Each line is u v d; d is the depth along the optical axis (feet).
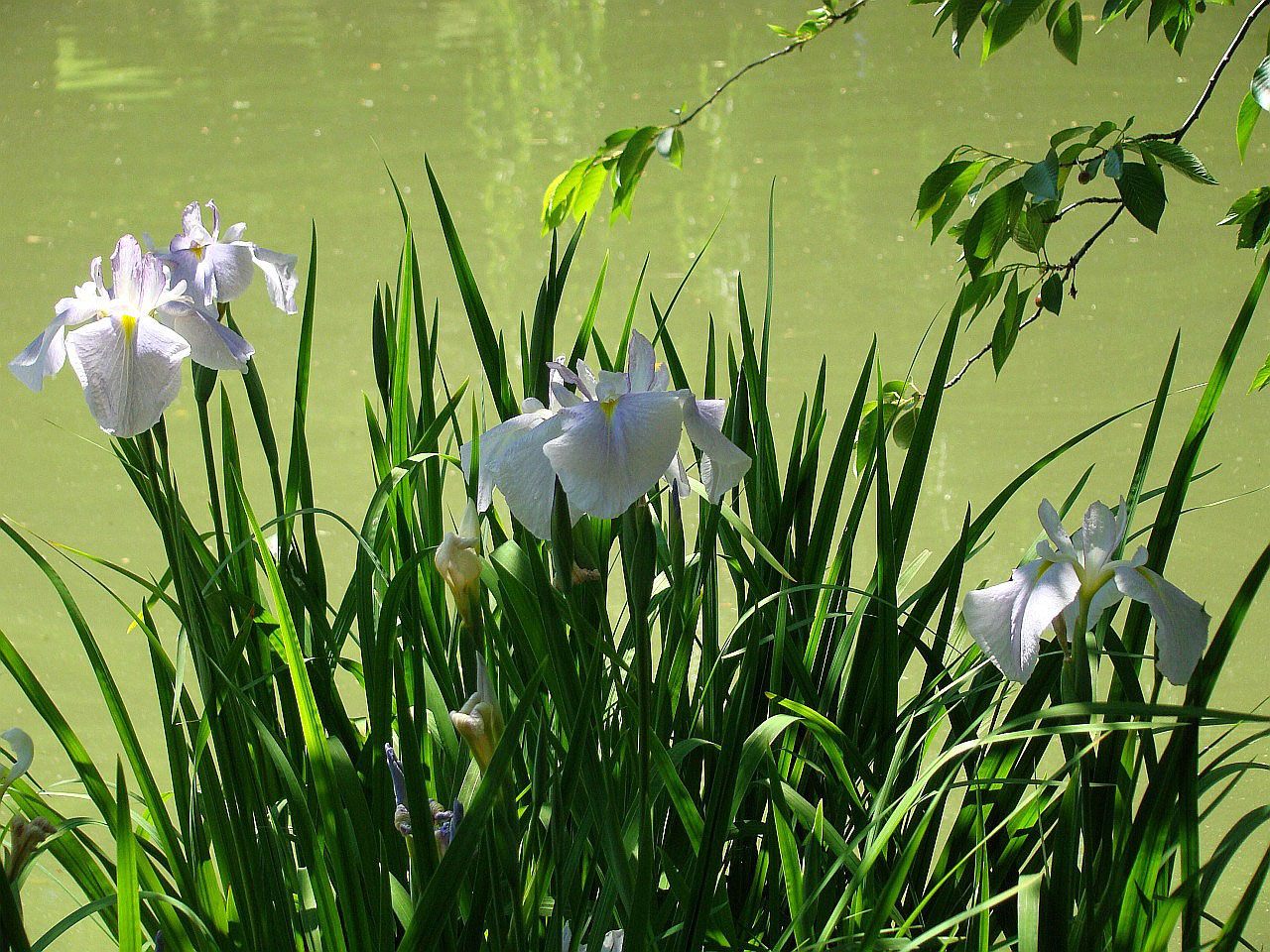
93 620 14.40
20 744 4.71
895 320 20.89
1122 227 24.31
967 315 20.99
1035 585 4.62
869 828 5.16
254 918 5.08
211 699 4.92
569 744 4.54
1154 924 4.47
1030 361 19.40
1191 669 4.43
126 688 13.21
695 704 6.11
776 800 4.98
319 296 23.40
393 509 6.40
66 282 24.39
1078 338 20.07
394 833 5.48
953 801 10.50
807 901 4.87
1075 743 4.75
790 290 22.25
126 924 4.35
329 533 15.70
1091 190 26.07
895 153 29.19
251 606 5.88
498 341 6.38
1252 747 11.43
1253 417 17.31
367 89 37.76
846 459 6.29
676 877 5.13
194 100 37.63
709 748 6.03
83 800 11.28
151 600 5.82
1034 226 7.66
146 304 4.65
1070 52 8.31
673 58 39.40
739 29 42.52
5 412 20.06
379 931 4.75
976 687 6.03
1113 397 18.15
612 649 4.64
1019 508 15.44
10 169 31.96
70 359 4.50
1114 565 4.53
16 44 46.55
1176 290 21.66
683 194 27.32
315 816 5.69
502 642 5.51
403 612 5.98
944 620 6.07
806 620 6.32
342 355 21.01
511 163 30.12
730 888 6.16
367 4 50.39
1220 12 41.14
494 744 4.49
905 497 6.13
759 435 6.36
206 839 5.48
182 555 4.84
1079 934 4.72
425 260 24.59
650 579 4.17
